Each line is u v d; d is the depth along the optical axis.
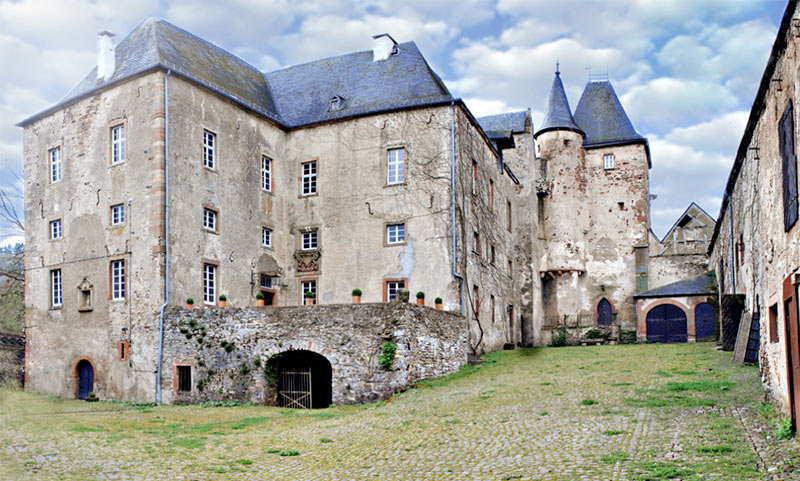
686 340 35.94
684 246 41.50
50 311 25.62
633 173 42.31
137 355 22.77
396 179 27.03
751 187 16.44
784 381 11.42
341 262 27.41
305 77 31.50
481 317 28.36
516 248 36.69
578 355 26.09
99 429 15.66
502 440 12.11
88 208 25.02
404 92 28.08
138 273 23.17
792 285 10.32
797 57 9.84
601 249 42.06
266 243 27.75
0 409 18.39
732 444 10.32
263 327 21.12
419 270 26.02
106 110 24.97
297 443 13.52
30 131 27.53
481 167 29.91
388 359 19.64
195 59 26.98
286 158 29.14
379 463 11.26
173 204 23.48
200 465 11.54
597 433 11.91
